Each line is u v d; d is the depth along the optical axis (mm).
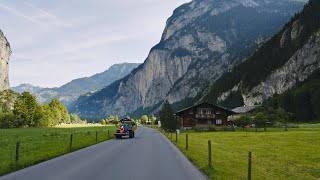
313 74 180875
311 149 32688
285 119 99812
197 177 15047
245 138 52156
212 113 111188
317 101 136250
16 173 16078
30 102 141625
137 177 14867
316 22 197125
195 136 60500
